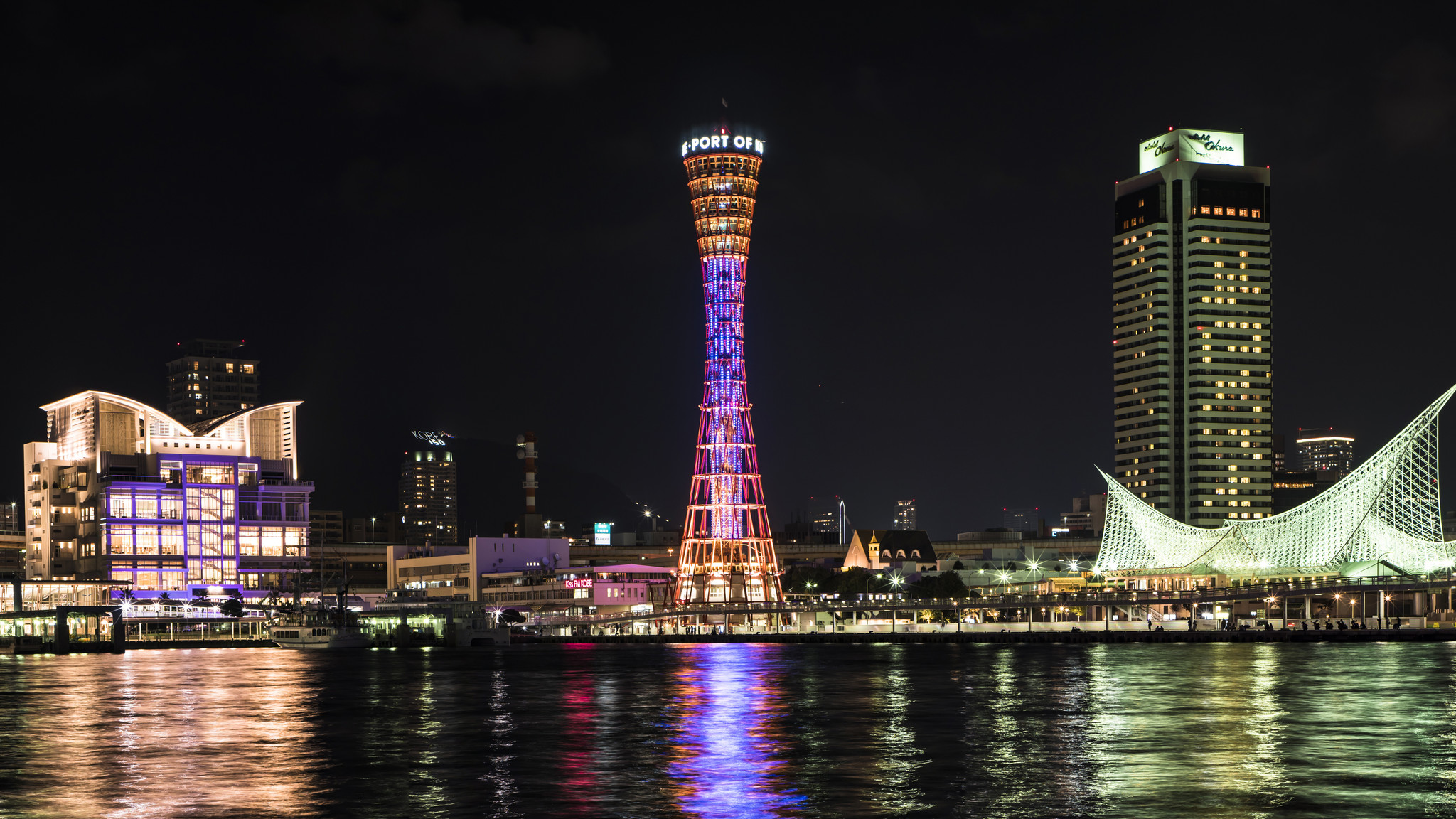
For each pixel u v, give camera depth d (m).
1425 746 82.69
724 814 63.22
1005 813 62.72
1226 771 73.50
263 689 138.50
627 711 108.06
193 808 65.88
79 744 90.12
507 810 64.62
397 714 108.75
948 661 171.88
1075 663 163.50
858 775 73.38
